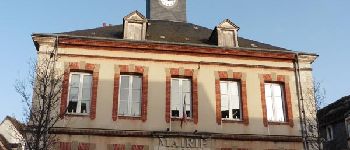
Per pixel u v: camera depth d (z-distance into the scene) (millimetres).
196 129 18484
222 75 19781
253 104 19500
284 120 19719
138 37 20016
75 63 18875
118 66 19094
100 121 17969
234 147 18406
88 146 17453
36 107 16938
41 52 18797
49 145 16500
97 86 18562
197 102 19000
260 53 20406
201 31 23344
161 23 24547
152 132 17922
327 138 24891
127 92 18938
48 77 17188
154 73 19219
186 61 19703
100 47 19328
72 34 19844
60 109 17906
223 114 19375
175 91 19359
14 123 27828
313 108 19641
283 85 20344
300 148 18922
